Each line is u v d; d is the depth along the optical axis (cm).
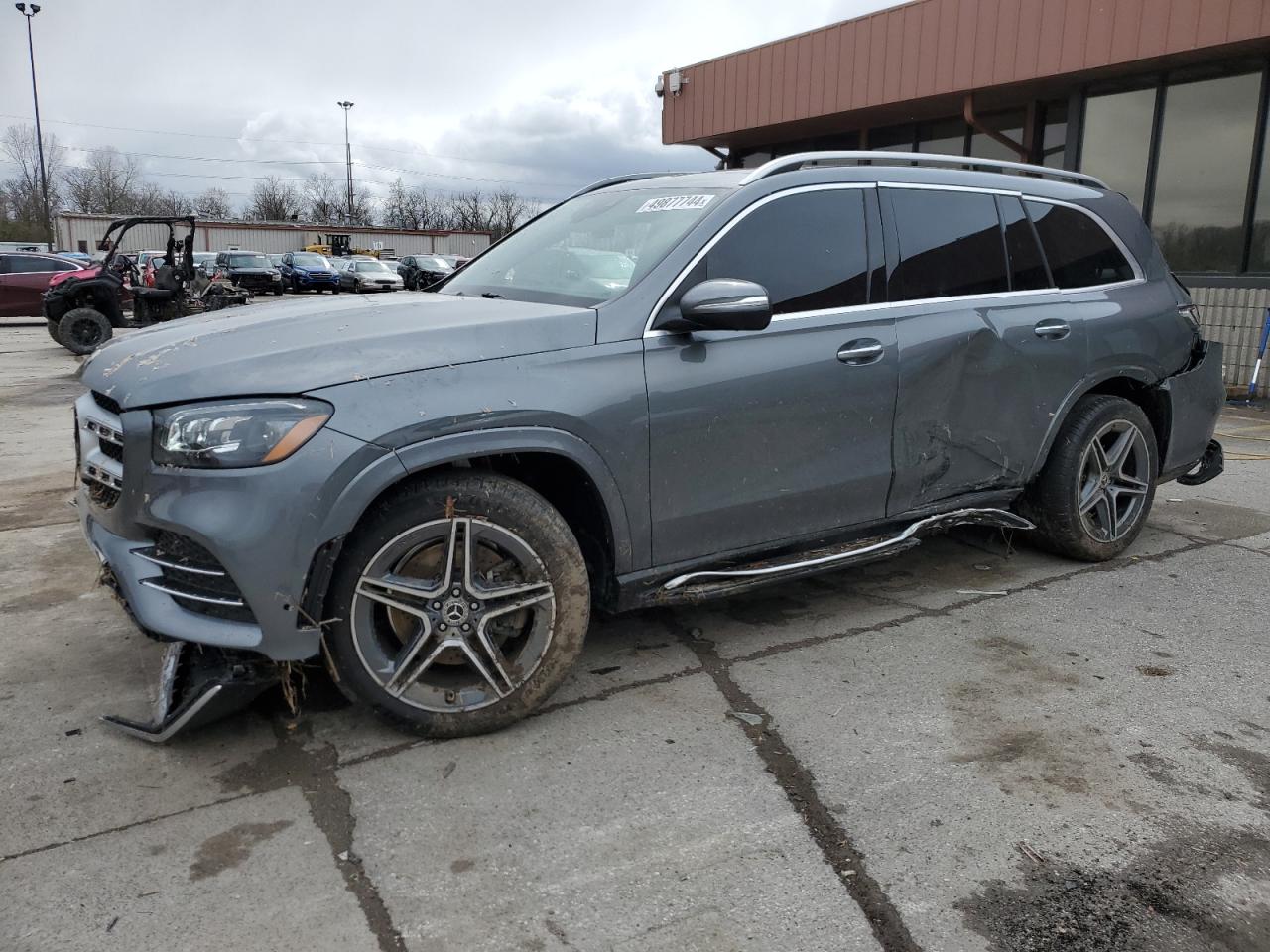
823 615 400
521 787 268
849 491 362
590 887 227
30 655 351
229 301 1725
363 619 275
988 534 514
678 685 333
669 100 1703
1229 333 1070
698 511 326
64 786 266
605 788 268
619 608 320
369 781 270
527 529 286
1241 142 1055
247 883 227
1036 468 427
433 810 257
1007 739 297
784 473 342
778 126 1520
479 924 214
